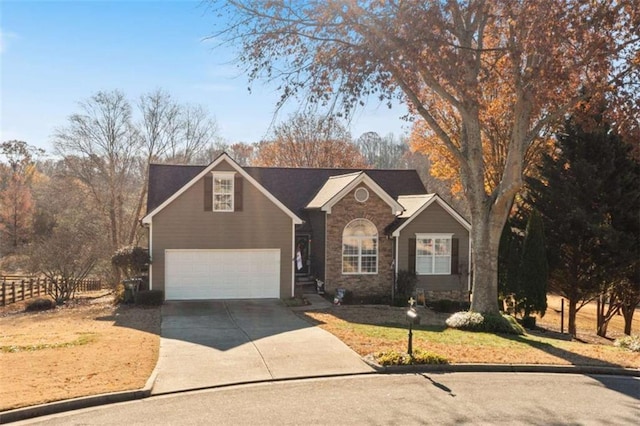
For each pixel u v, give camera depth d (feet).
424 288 79.51
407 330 50.78
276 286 73.26
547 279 69.36
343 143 156.76
